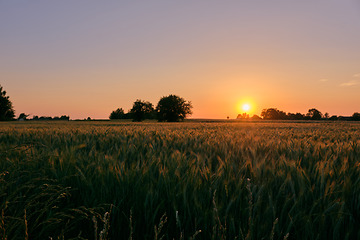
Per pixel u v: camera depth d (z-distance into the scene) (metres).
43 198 2.96
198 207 2.54
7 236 2.00
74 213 2.63
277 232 2.28
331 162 3.86
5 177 3.11
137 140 7.44
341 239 2.33
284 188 2.86
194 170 3.42
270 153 5.16
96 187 3.12
